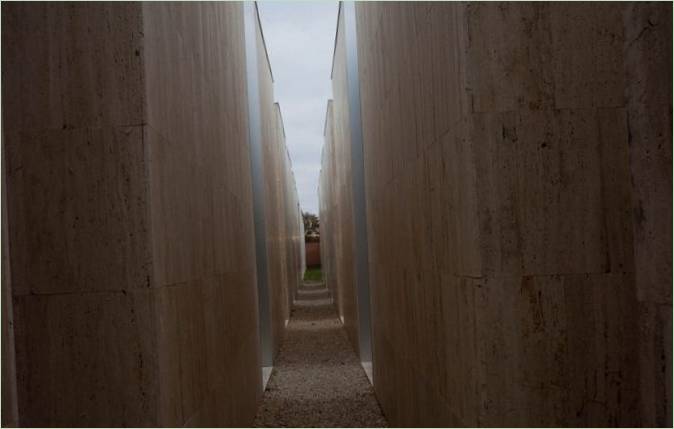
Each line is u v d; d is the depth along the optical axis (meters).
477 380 2.84
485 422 2.81
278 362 10.23
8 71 2.89
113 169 2.88
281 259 13.78
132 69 2.89
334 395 7.76
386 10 5.19
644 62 2.25
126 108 2.88
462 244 2.98
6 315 2.86
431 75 3.51
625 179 2.85
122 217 2.87
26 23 2.91
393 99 4.98
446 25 3.11
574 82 2.86
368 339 9.77
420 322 4.21
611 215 2.84
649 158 2.26
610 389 2.83
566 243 2.84
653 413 2.28
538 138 2.84
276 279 11.61
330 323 15.05
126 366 2.86
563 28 2.86
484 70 2.84
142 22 2.91
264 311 9.71
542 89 2.85
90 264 2.87
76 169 2.88
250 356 6.71
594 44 2.87
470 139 2.82
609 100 2.86
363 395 7.68
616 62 2.86
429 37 3.52
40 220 2.88
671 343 2.18
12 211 2.88
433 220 3.62
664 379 2.21
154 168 2.96
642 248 2.32
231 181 5.87
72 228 2.87
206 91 4.64
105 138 2.88
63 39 2.90
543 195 2.84
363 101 7.39
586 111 2.85
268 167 11.08
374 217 6.86
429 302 3.85
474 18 2.84
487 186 2.82
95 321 2.87
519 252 2.83
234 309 5.64
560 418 2.82
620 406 2.83
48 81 2.89
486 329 2.82
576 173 2.85
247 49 9.79
